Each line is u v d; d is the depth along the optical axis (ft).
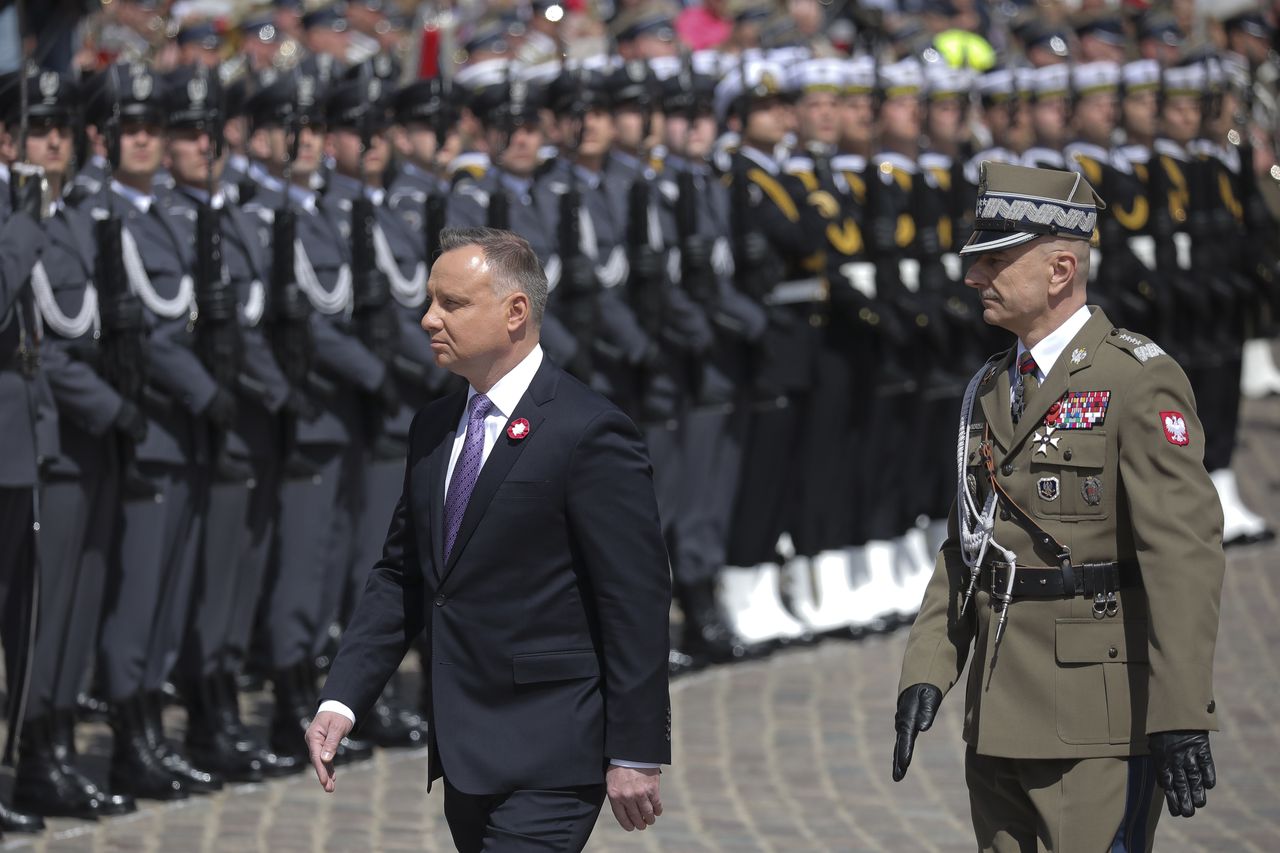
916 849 85.30
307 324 96.58
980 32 162.61
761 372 119.75
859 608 128.88
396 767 98.78
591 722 56.08
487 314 56.29
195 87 93.15
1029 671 55.67
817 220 120.67
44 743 88.84
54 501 87.51
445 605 56.75
